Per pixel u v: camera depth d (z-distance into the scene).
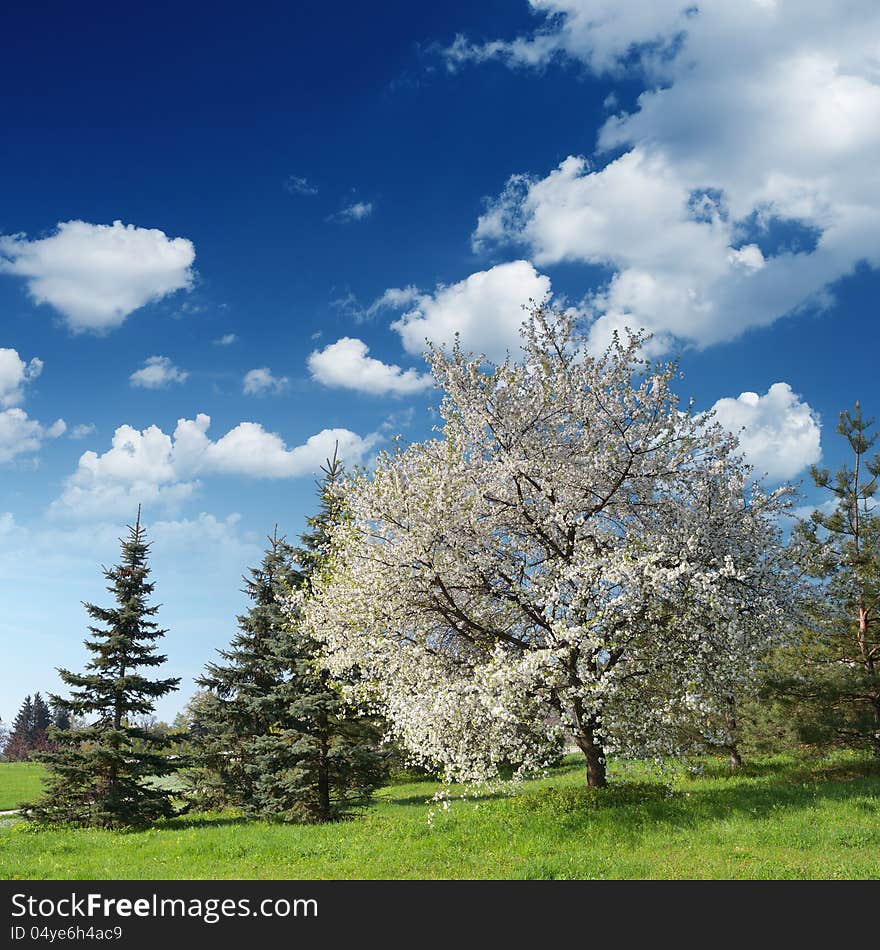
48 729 27.20
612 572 16.62
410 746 18.55
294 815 24.70
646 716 17.39
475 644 19.94
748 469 19.95
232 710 30.12
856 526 23.80
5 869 16.84
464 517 19.02
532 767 17.31
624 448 19.64
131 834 23.45
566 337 20.50
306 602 22.03
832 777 21.16
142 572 29.91
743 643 18.22
